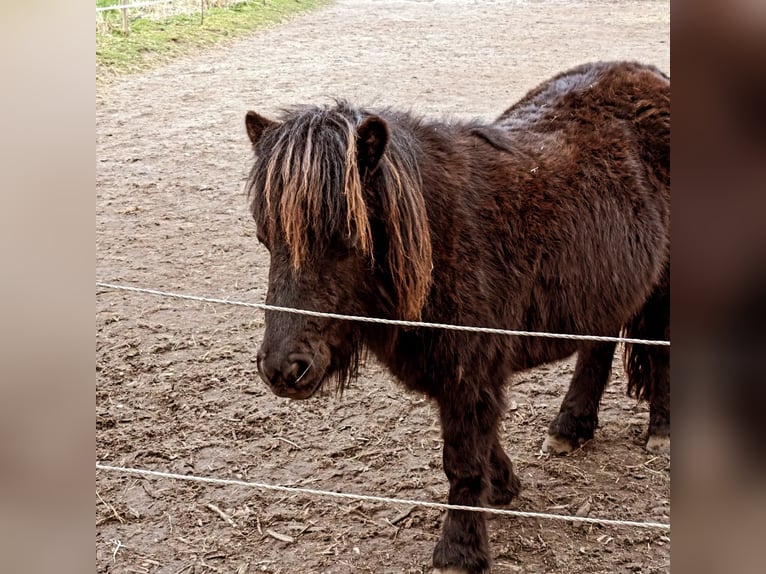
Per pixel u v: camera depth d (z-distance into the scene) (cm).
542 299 354
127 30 1518
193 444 471
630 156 391
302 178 276
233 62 1495
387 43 1714
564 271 355
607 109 408
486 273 332
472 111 1152
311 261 285
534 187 354
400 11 2162
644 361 454
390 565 374
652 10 2106
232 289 664
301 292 286
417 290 300
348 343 318
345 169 279
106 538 394
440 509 411
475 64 1503
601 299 371
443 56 1583
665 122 404
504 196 345
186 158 990
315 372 289
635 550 381
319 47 1661
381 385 532
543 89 449
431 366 332
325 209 279
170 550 386
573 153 377
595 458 455
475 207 335
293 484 434
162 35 1575
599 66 454
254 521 405
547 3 2294
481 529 353
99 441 471
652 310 436
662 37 1719
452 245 324
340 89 1303
